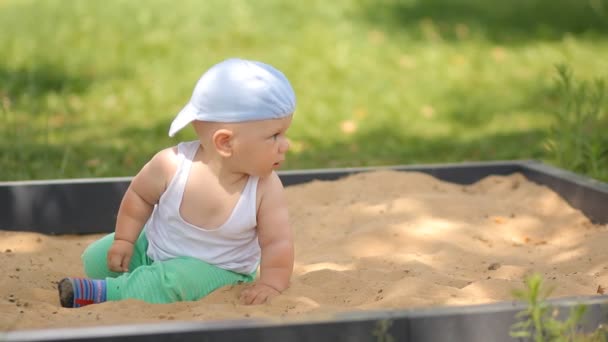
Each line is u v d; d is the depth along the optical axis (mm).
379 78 26547
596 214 11719
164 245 8727
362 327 6766
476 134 20969
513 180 13203
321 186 12828
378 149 19344
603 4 36531
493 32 33125
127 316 7762
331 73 26844
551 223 11766
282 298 8125
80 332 6441
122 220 8914
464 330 6930
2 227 11508
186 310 7984
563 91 14914
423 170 13375
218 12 33781
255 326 6617
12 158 16188
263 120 8328
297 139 20281
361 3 36438
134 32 30750
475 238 11016
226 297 8398
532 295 6684
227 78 8375
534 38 32375
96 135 19859
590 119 14398
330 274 9016
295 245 10992
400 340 6840
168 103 23438
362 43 30562
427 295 8258
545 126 21438
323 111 22969
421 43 31125
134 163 17078
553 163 15078
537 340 6695
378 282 8812
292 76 26375
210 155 8617
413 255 10305
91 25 31406
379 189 12719
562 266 9906
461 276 9555
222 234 8586
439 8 36531
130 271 9078
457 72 27578
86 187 11719
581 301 7168
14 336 6383
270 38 30719
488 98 24719
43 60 26922
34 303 8242
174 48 29031
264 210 8641
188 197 8594
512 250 10711
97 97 23812
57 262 10492
